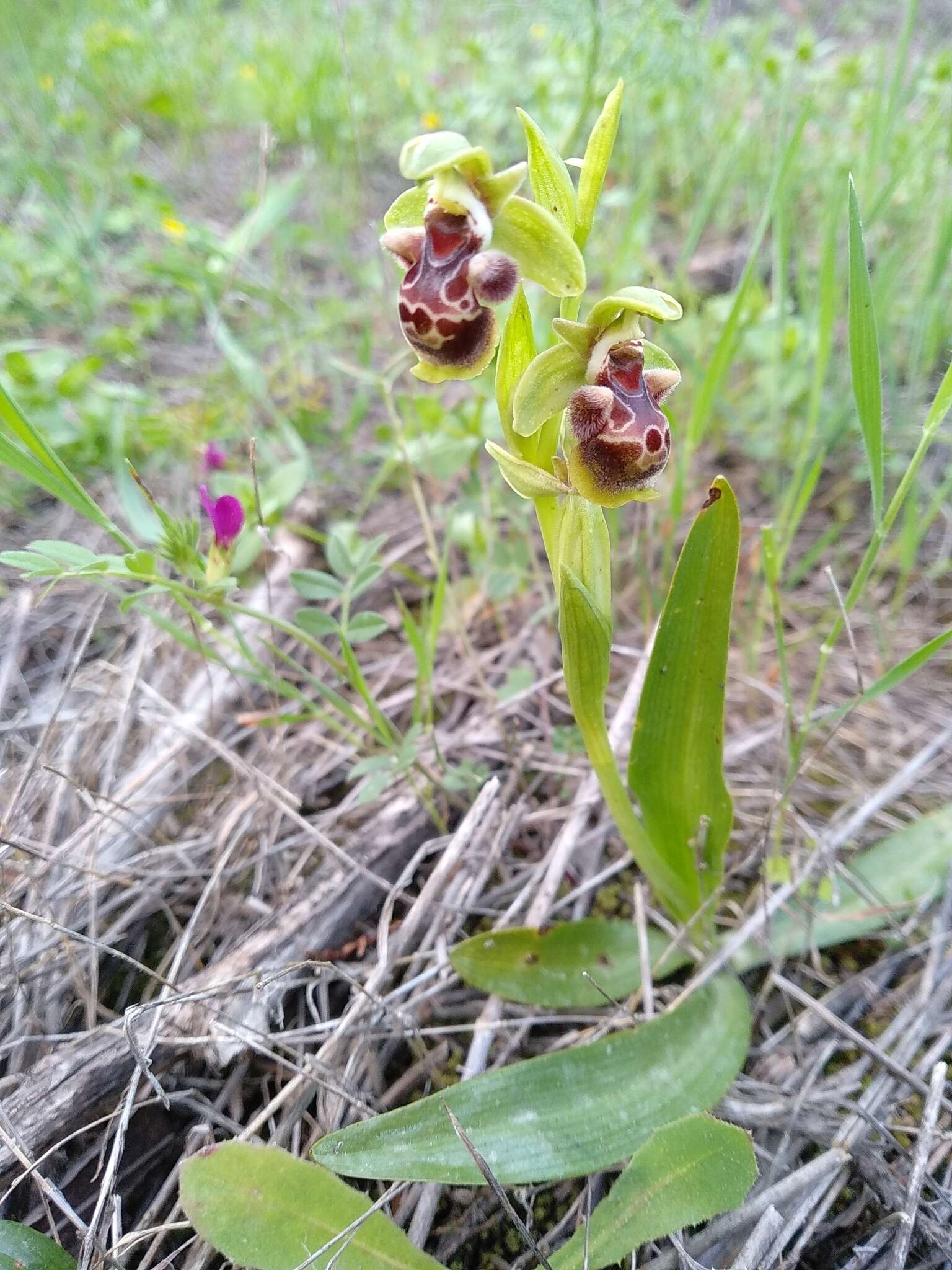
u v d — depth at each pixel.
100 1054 0.08
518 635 0.14
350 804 0.11
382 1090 0.09
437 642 0.13
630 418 0.07
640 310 0.07
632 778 0.09
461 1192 0.08
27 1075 0.08
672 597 0.08
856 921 0.10
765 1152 0.08
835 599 0.14
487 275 0.07
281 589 0.14
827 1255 0.08
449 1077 0.09
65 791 0.11
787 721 0.09
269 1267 0.07
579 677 0.08
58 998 0.09
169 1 0.35
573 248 0.07
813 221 0.19
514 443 0.08
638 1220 0.07
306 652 0.13
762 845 0.09
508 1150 0.07
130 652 0.13
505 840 0.11
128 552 0.10
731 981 0.09
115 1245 0.07
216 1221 0.07
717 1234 0.07
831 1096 0.08
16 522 0.15
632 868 0.11
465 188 0.07
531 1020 0.09
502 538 0.15
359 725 0.12
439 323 0.07
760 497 0.16
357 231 0.24
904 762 0.12
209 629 0.10
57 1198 0.07
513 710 0.12
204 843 0.11
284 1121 0.08
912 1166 0.08
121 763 0.12
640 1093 0.08
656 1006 0.09
